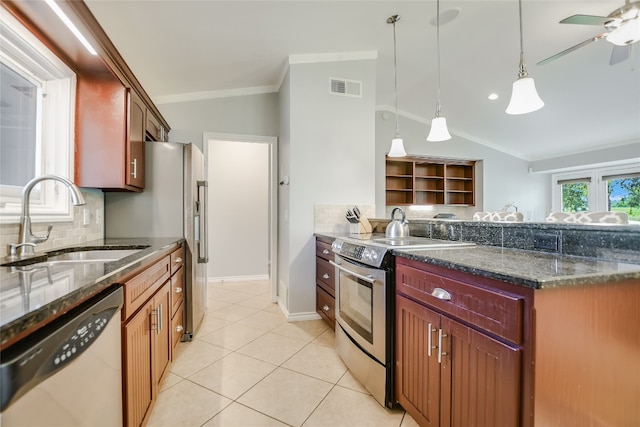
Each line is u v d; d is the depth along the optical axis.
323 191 3.12
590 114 4.53
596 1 2.48
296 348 2.38
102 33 1.61
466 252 1.54
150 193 2.48
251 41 2.61
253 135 3.60
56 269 1.12
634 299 1.05
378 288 1.69
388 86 4.14
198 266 2.74
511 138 5.64
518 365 0.94
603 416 1.00
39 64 1.63
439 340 1.30
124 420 1.14
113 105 1.99
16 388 0.56
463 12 2.53
